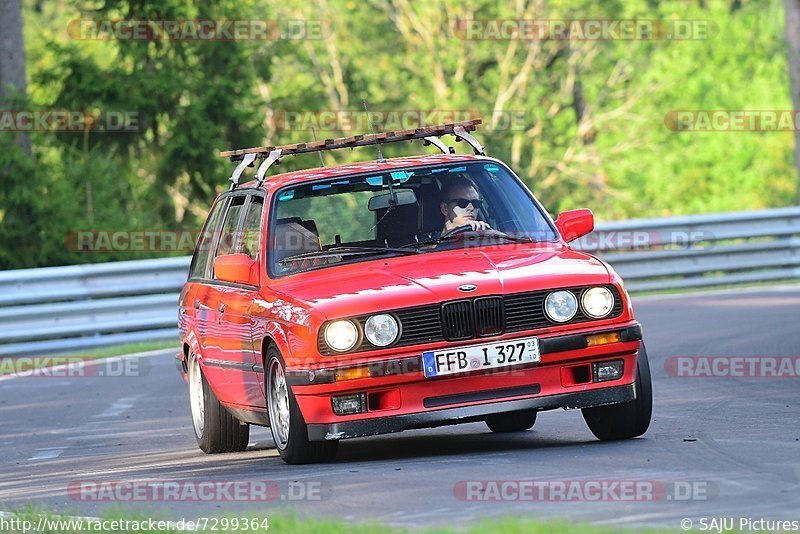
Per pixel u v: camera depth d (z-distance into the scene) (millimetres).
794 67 89750
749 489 18000
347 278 24281
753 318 48750
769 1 153875
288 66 130125
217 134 92125
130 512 18953
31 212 76812
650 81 137625
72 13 93812
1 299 57125
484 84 131750
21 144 78688
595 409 24453
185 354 30094
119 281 59969
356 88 127625
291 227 25875
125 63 95188
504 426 27672
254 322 24859
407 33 133250
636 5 138500
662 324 49094
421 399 22719
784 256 70562
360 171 26516
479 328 22844
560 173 131000
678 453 21766
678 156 136500
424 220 25828
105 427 33969
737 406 28531
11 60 79125
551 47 132500
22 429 34812
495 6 130500
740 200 132125
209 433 27984
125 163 91312
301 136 100750
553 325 23094
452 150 28531
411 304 22797
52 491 23109
